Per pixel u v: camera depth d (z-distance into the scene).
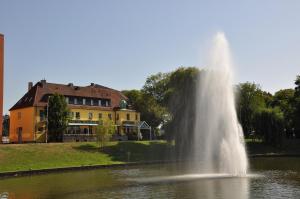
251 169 47.62
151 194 29.33
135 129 98.44
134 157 64.25
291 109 92.00
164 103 75.44
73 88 92.12
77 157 59.53
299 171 44.53
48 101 76.38
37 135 80.12
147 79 118.06
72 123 84.56
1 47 67.50
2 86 67.31
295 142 86.25
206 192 29.83
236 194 28.67
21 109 84.81
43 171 47.28
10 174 44.12
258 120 80.56
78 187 33.81
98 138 67.62
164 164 58.66
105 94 98.00
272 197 27.30
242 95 82.19
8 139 95.19
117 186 34.00
